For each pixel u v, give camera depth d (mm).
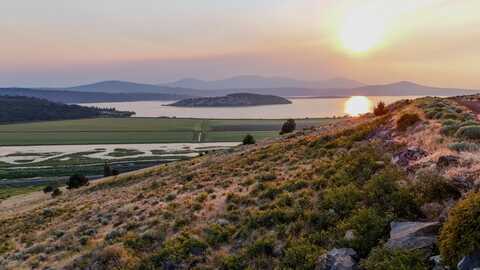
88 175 92688
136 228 16391
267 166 24750
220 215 14602
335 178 14016
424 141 15016
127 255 12641
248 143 59062
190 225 14453
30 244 20438
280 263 8945
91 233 18344
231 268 9703
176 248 11742
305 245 9016
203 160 46031
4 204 56094
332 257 7738
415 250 6719
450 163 9914
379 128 23984
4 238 24938
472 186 8141
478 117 22719
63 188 67688
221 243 11766
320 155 22375
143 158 114625
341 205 10625
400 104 40031
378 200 9875
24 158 118000
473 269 5426
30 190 75688
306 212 11148
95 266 12688
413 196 8930
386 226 8367
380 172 12336
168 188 27438
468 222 5895
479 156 10062
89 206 29609
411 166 11508
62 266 13789
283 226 11031
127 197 29188
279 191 15414
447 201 8344
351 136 24562
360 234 8414
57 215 29750
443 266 6016
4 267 16219
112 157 117375
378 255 7094
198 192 21391
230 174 26000
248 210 14039
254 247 10125
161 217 16766
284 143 36469
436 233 7125
